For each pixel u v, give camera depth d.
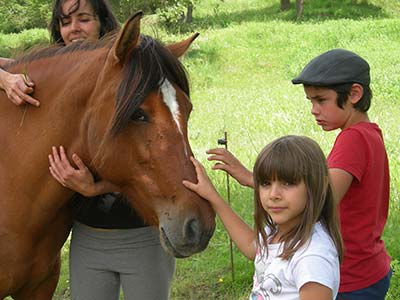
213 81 14.58
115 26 3.23
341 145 2.57
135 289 2.92
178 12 17.61
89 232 2.92
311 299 2.07
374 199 2.62
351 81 2.57
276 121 9.60
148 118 2.38
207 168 7.27
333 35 18.03
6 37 22.42
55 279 3.15
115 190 2.64
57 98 2.66
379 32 18.00
